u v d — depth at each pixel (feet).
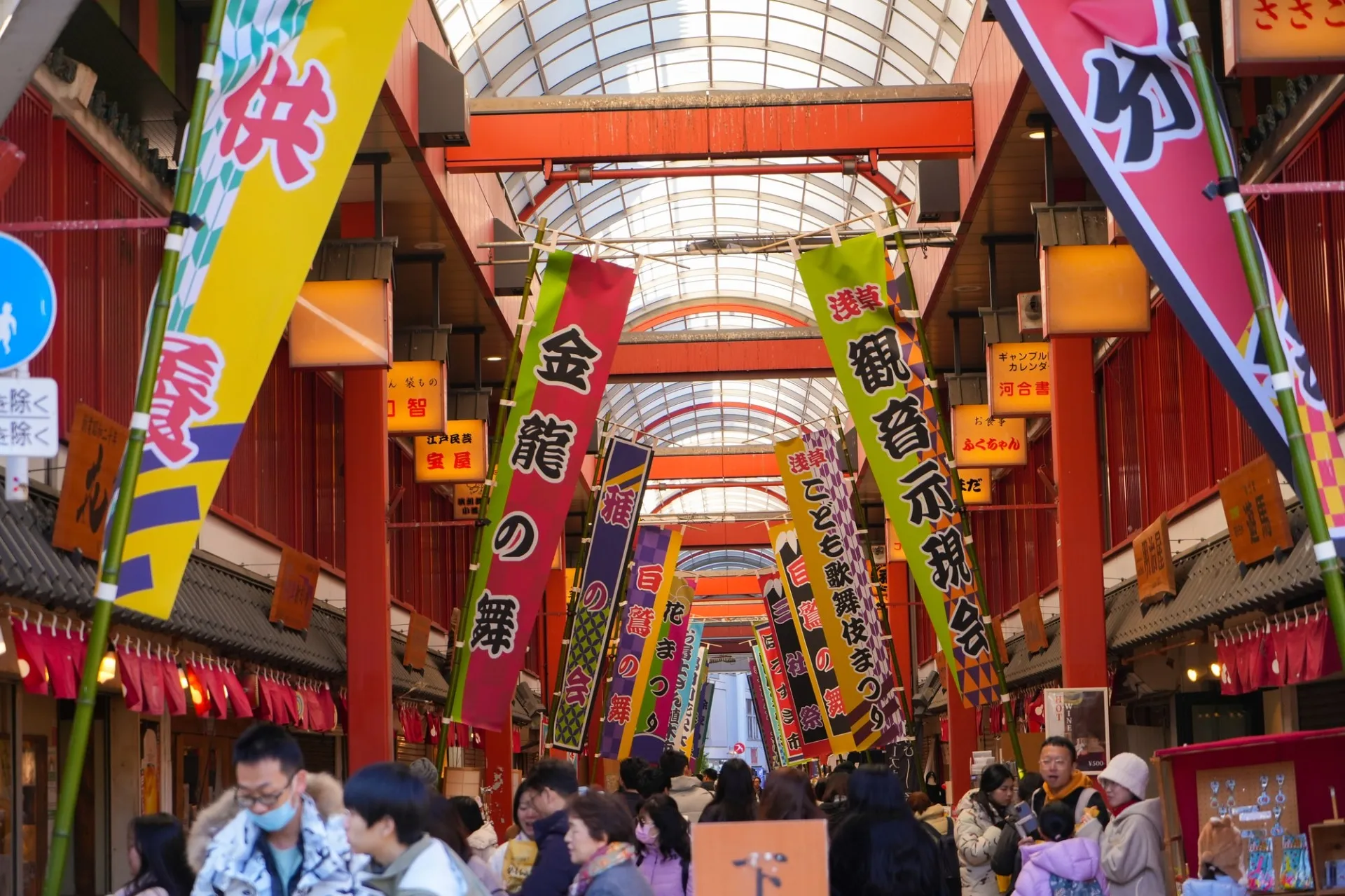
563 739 74.23
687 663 152.56
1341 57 27.53
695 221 110.63
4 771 39.40
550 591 135.54
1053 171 53.98
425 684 81.00
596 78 83.10
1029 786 30.42
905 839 20.75
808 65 83.30
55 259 38.58
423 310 78.13
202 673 45.01
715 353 99.25
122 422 43.55
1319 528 19.02
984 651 48.96
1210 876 22.59
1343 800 25.13
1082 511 58.08
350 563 57.88
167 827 17.61
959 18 69.77
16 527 31.63
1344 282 41.81
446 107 55.72
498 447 53.21
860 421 49.75
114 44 41.81
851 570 67.97
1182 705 62.90
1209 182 23.54
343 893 13.62
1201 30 48.62
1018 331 64.03
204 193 24.56
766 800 23.53
